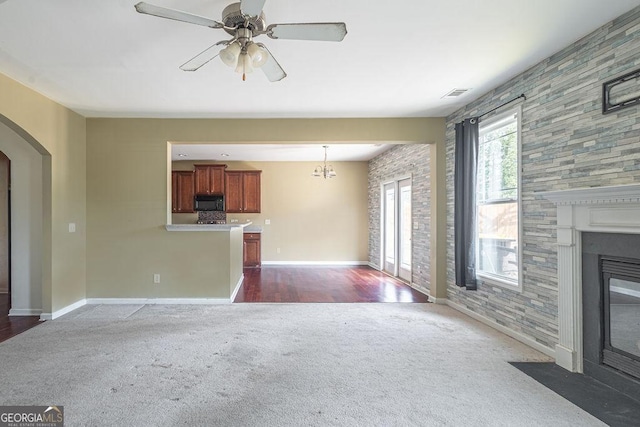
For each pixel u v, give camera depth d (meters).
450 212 4.39
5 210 4.90
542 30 2.41
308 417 1.96
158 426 1.87
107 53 2.69
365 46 2.63
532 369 2.58
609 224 2.23
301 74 3.14
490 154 3.67
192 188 7.43
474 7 2.13
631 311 2.22
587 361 2.47
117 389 2.25
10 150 3.92
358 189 7.93
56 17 2.20
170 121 4.45
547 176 2.83
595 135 2.41
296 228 7.91
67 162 4.03
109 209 4.43
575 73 2.57
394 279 6.18
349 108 4.13
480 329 3.48
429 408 2.06
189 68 2.38
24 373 2.47
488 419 1.96
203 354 2.82
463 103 3.97
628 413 2.01
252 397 2.17
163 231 4.46
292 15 2.21
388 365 2.64
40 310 3.93
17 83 3.24
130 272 4.45
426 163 5.02
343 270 7.17
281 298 4.76
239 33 1.93
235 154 7.04
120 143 4.43
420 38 2.51
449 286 4.41
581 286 2.51
